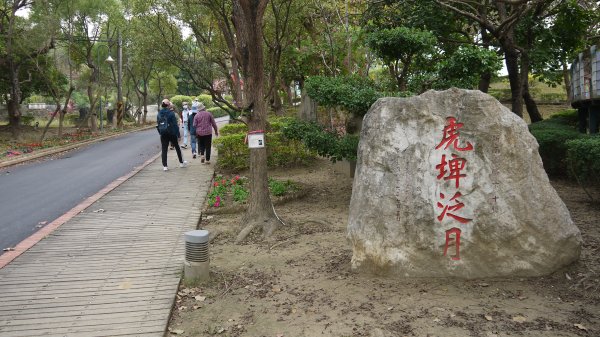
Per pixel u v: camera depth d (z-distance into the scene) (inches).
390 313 160.1
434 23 445.4
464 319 154.1
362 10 527.2
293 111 781.9
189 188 394.9
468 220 179.0
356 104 281.9
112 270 212.5
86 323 162.7
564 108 831.7
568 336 142.3
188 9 380.2
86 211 322.3
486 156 180.4
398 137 187.3
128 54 1149.7
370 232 186.2
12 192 405.7
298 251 231.0
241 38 275.3
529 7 395.5
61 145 788.6
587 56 381.1
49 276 206.2
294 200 343.6
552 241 178.7
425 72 324.8
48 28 780.6
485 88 487.8
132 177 449.7
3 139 876.6
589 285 172.6
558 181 362.3
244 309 171.0
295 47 576.4
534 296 167.6
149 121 1566.2
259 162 269.1
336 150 297.1
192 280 195.5
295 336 149.6
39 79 938.1
